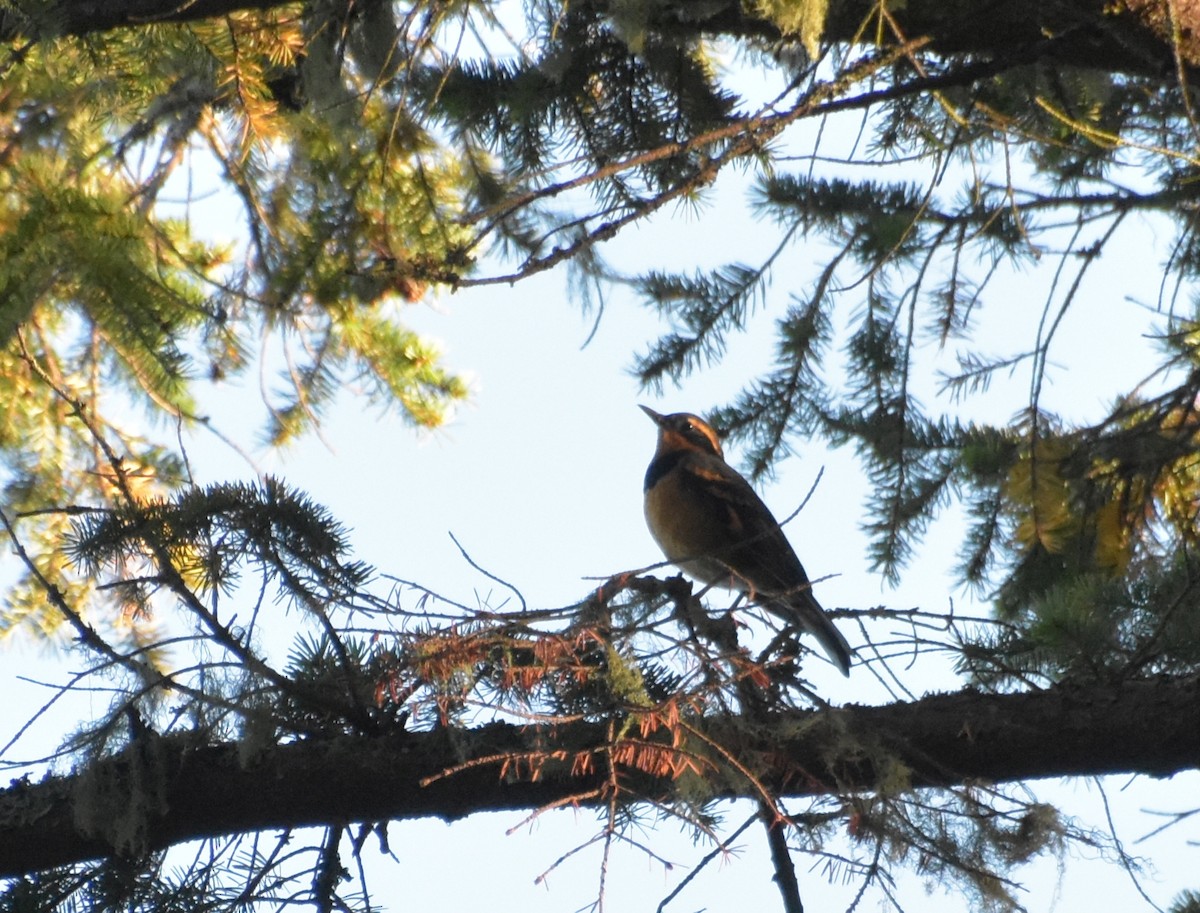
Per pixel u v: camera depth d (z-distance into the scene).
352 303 12.37
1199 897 7.91
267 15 11.30
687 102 11.30
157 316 9.88
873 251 11.33
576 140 11.51
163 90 11.67
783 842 7.91
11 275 9.02
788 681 7.92
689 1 9.99
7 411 12.23
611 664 7.22
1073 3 9.55
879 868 7.25
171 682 8.12
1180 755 7.86
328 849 8.49
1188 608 8.50
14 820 8.24
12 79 11.15
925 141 11.69
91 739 8.22
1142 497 10.25
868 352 11.46
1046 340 9.95
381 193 11.53
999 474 10.63
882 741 7.93
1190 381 9.98
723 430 11.82
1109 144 9.73
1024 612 10.16
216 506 8.43
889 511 11.45
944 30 9.43
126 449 12.71
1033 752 7.98
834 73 9.73
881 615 8.17
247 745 8.20
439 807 8.32
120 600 8.73
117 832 8.13
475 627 7.38
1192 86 9.62
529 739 8.13
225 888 8.34
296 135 11.84
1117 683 8.14
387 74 11.03
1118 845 7.30
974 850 7.32
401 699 7.77
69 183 9.95
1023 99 11.45
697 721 7.43
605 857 6.86
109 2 10.30
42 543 12.59
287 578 8.35
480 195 11.88
